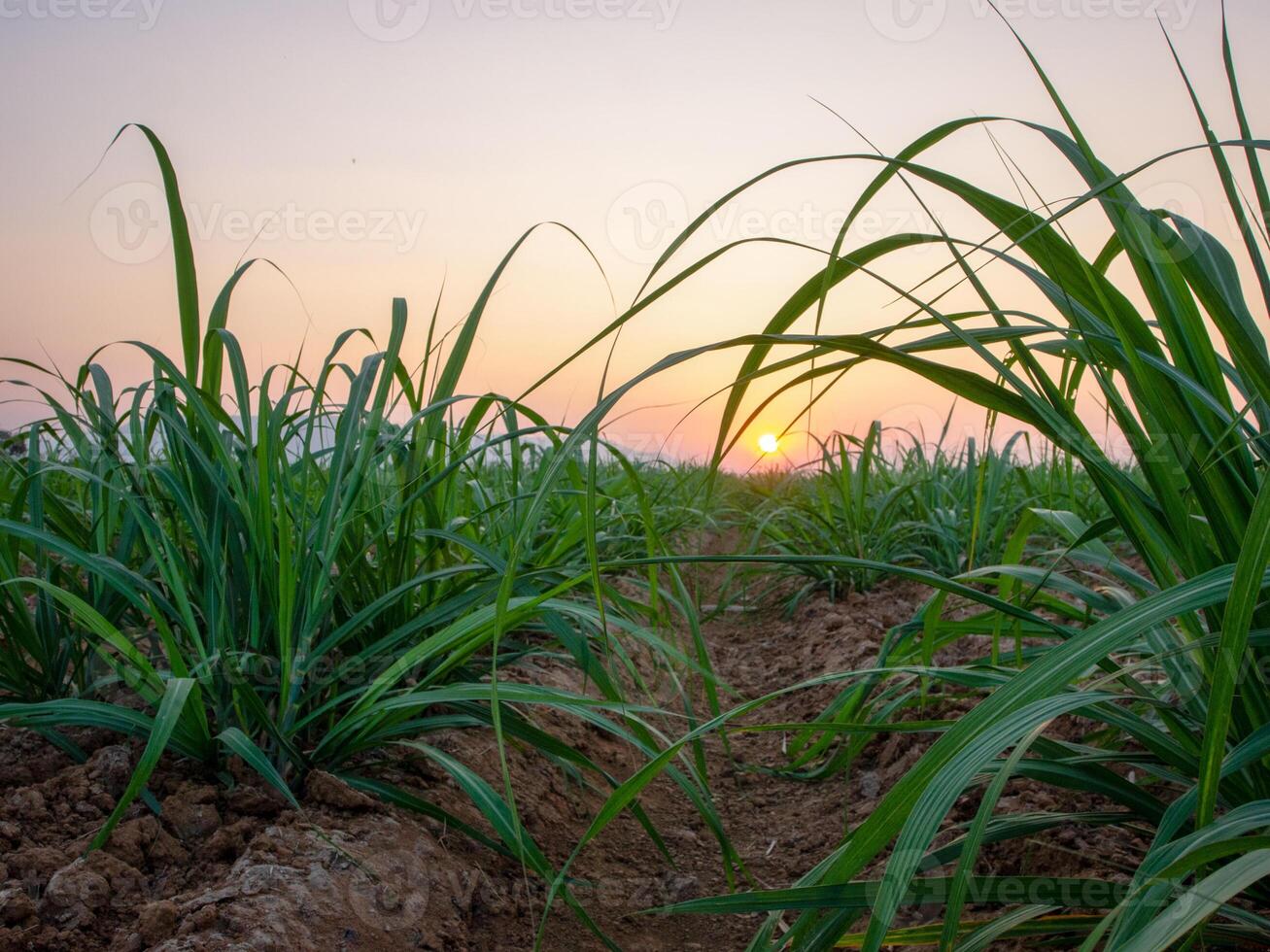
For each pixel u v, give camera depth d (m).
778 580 5.53
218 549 1.92
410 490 2.26
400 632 2.06
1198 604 0.90
